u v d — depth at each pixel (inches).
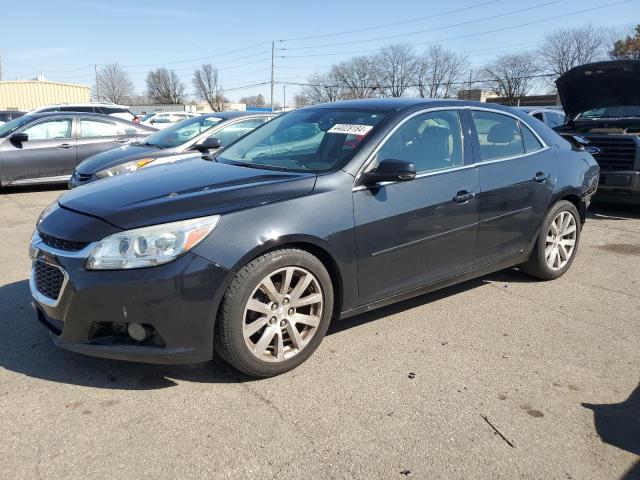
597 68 291.7
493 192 163.9
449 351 140.5
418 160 148.5
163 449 99.7
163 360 113.3
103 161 294.4
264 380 124.4
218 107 3447.3
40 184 413.1
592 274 205.6
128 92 3425.2
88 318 111.8
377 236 136.7
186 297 110.7
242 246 114.6
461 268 161.8
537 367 133.0
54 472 93.2
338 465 96.4
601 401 118.4
